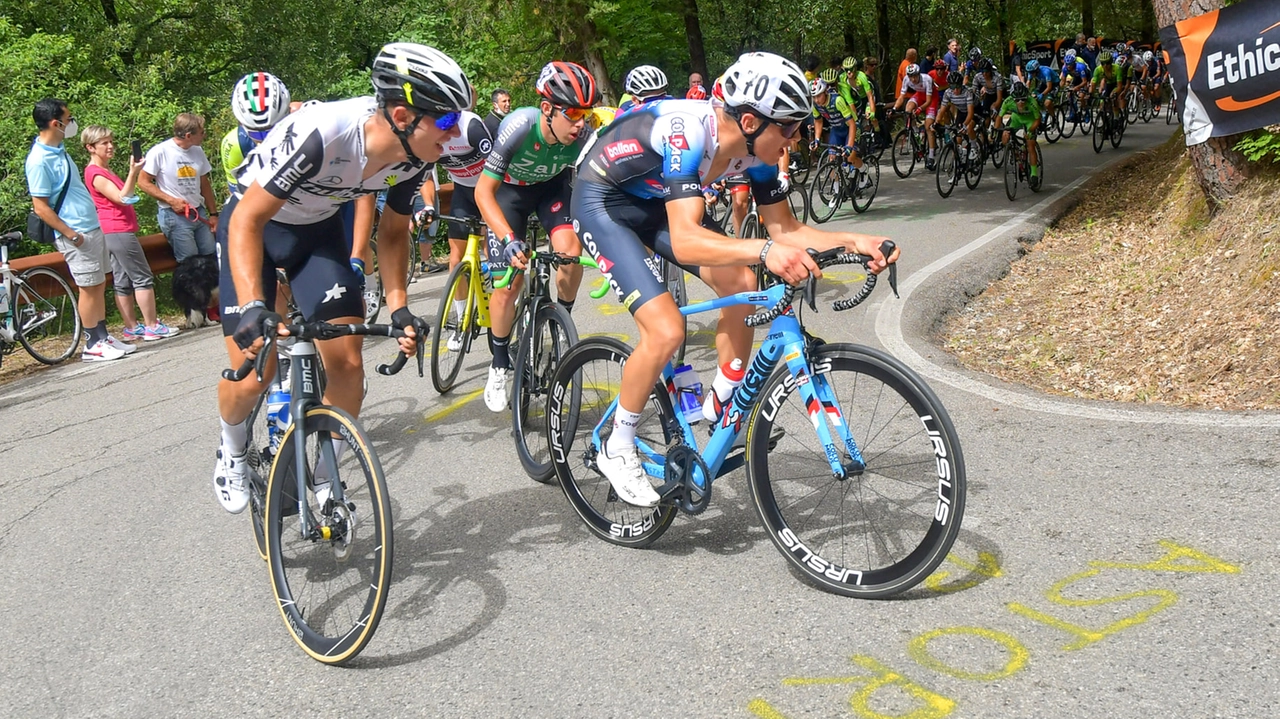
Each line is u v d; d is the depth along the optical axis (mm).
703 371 5156
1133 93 18875
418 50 2488
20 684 2650
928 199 11508
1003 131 10875
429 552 3250
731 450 3100
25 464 4598
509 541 3314
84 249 6707
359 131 2621
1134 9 28906
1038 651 2379
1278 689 2135
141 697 2543
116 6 18297
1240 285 5250
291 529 3035
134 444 4746
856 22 24734
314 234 2986
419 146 2594
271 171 2576
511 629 2719
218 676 2613
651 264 3430
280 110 4242
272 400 3066
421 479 3963
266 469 3205
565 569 3074
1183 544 2828
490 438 4430
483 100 18000
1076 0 25625
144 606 3049
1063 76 16906
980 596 2662
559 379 3408
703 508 3006
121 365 6613
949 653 2410
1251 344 4629
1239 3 5809
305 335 2436
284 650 2723
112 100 12664
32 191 6508
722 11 23062
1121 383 4805
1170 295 5789
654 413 3322
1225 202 6098
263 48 20391
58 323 7488
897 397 3879
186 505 3885
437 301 7914
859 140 10984
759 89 2656
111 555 3457
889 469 3480
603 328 6391
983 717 2152
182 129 7438
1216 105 5969
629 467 3051
